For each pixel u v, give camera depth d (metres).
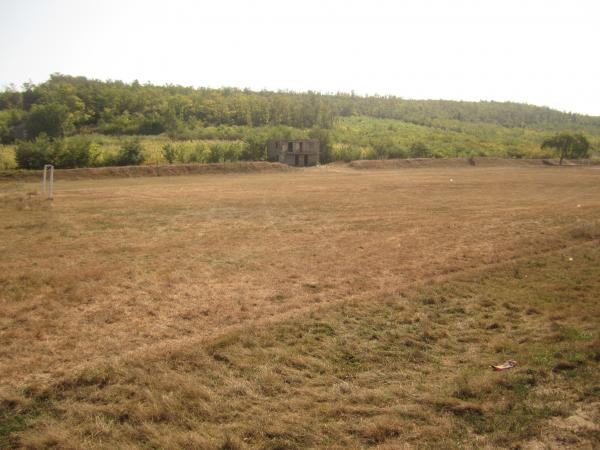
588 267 15.41
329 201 34.25
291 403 7.34
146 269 15.40
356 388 7.88
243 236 21.42
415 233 22.53
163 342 9.77
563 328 10.32
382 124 150.88
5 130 85.94
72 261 16.25
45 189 38.69
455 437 6.54
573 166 84.81
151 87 140.88
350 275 15.16
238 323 10.94
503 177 59.41
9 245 18.45
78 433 6.50
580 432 6.59
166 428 6.65
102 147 74.12
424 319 11.13
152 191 39.56
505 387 7.84
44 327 10.41
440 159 81.19
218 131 101.38
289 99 146.50
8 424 6.71
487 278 14.48
